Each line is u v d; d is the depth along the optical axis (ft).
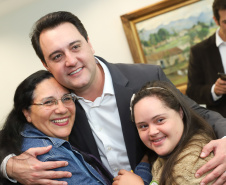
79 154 5.05
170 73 10.81
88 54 5.18
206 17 10.14
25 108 5.07
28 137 4.98
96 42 11.53
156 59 10.83
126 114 5.63
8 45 12.50
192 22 10.30
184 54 10.55
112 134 5.84
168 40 10.62
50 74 5.31
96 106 5.71
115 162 5.81
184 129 4.83
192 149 4.27
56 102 5.02
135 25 10.82
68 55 4.94
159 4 10.37
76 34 5.09
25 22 12.20
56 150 4.74
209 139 4.65
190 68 9.41
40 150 4.44
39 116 4.97
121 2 11.09
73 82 5.12
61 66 5.02
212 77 8.88
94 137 5.88
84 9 11.51
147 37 10.77
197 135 4.66
